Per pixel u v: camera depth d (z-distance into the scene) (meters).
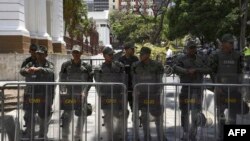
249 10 30.25
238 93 8.13
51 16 29.88
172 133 8.30
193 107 8.18
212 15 39.66
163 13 34.97
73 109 8.14
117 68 8.78
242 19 30.20
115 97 8.16
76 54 8.70
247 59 17.58
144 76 8.41
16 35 20.64
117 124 8.23
